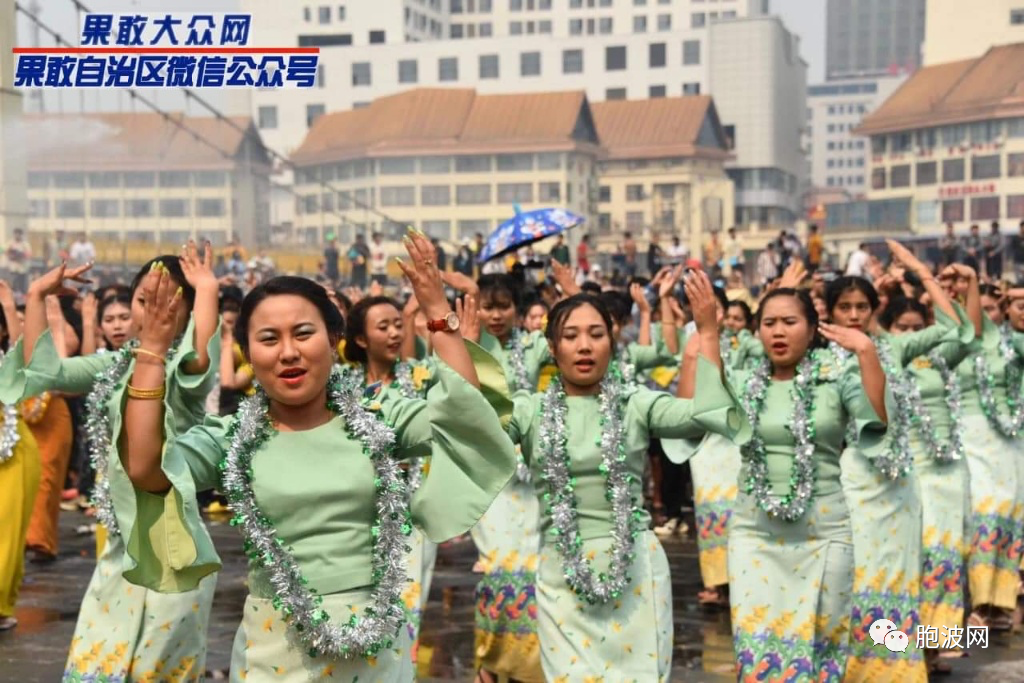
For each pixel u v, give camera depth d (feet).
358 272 115.24
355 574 14.76
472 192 205.16
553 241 147.33
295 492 14.61
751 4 313.32
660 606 19.66
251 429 14.83
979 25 224.94
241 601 32.65
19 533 29.53
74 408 47.34
